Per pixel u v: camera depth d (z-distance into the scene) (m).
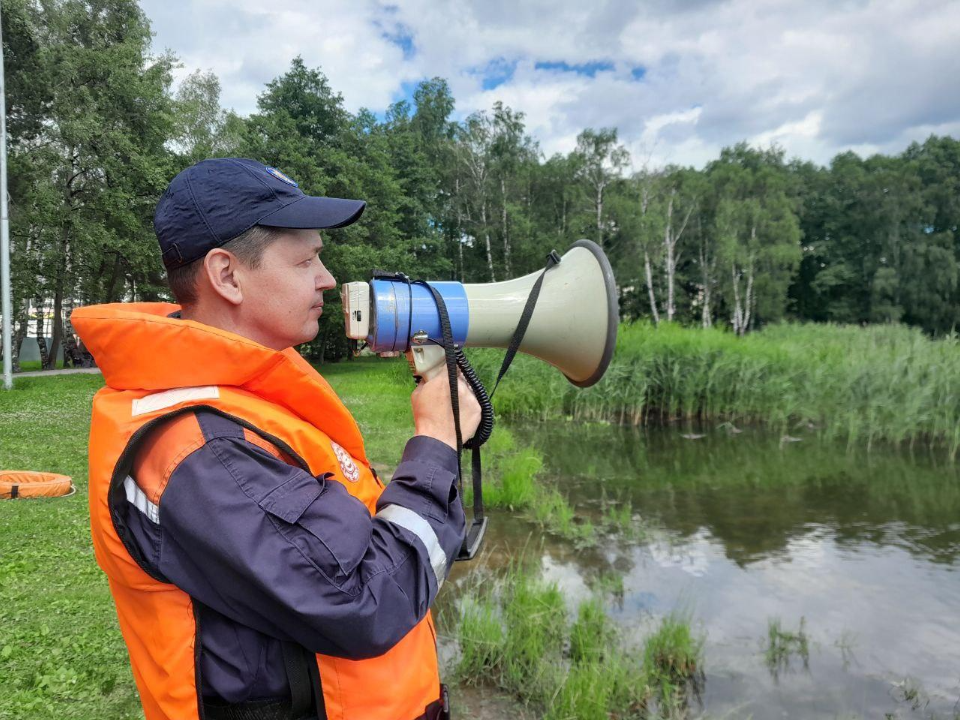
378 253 25.55
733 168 45.97
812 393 10.88
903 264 49.69
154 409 0.89
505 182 38.78
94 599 3.63
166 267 1.03
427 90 43.28
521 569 4.85
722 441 10.12
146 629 0.92
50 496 5.62
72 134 19.80
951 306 47.97
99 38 22.61
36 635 3.21
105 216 22.06
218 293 1.00
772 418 11.16
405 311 1.15
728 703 3.23
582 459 8.94
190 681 0.87
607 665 3.30
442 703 1.12
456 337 1.20
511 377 12.76
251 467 0.85
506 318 1.22
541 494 6.95
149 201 22.31
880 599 4.44
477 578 4.69
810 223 55.53
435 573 0.97
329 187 24.78
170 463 0.85
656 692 3.31
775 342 13.13
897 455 9.15
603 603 4.33
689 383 11.48
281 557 0.82
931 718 3.10
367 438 9.12
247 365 0.94
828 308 51.91
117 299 27.38
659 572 4.91
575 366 1.31
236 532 0.81
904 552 5.36
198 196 0.99
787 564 5.07
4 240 13.85
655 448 9.66
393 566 0.91
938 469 8.31
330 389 1.08
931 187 52.62
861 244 52.19
